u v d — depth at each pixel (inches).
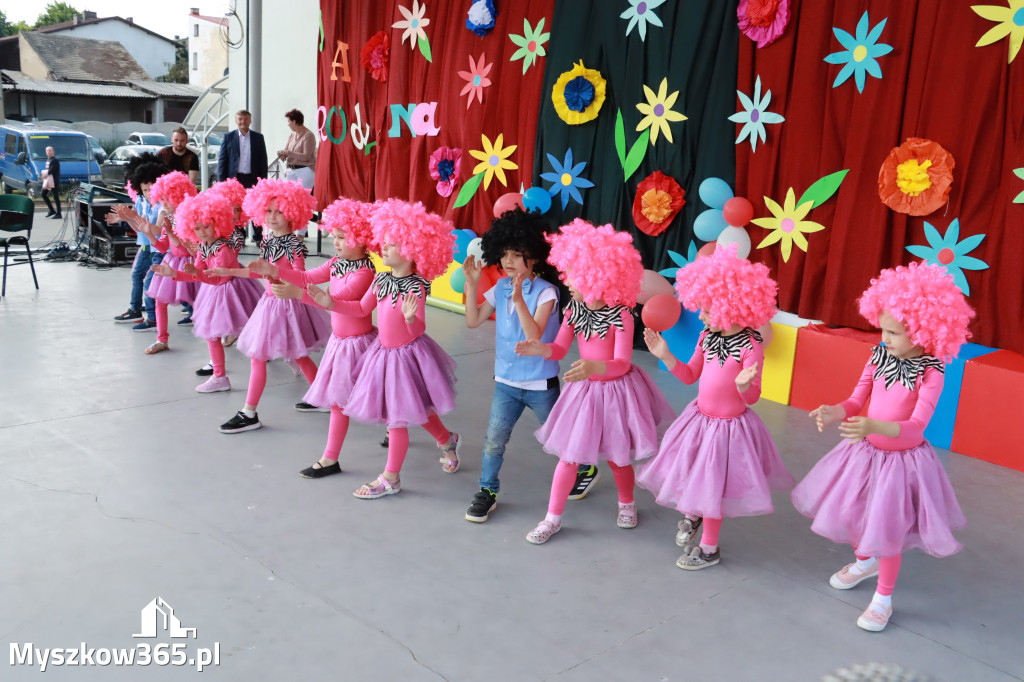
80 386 204.7
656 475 127.6
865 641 108.4
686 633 108.9
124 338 253.9
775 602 117.6
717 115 223.0
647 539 136.8
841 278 199.2
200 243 200.2
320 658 100.2
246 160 378.3
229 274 152.6
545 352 127.6
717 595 119.1
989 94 172.6
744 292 116.5
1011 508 150.3
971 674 101.6
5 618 105.7
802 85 201.9
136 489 146.7
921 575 126.6
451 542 132.6
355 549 128.6
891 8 184.2
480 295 272.8
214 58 1325.0
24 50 1381.6
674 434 126.6
